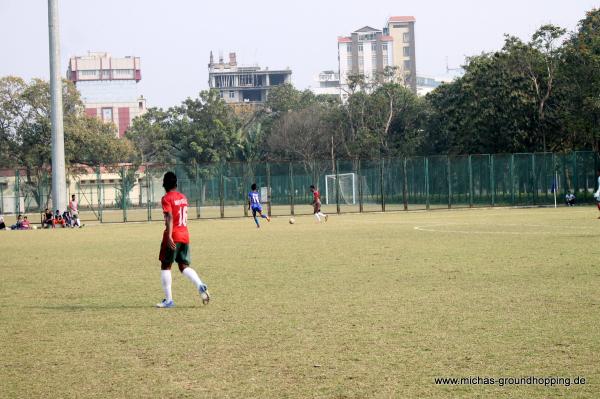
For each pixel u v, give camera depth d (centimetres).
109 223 10538
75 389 1564
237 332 2108
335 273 3453
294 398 1445
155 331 2172
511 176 11962
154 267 4088
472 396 1430
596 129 12444
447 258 3969
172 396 1490
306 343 1925
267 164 10619
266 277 3400
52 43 10244
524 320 2133
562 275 3112
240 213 12300
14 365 1789
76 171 18512
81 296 2988
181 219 2652
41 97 19138
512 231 6000
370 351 1811
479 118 13625
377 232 6444
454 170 11744
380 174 12194
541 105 13362
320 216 9212
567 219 7556
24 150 18975
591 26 13525
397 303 2508
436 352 1778
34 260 4753
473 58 14750
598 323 2066
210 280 3366
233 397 1466
